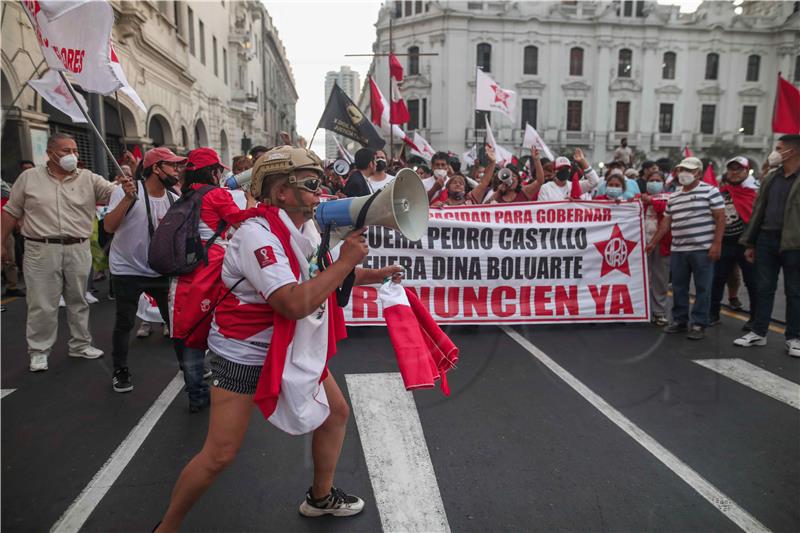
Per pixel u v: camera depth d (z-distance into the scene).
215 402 1.84
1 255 3.83
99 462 2.68
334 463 2.18
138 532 2.15
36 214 3.78
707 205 4.73
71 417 3.19
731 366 4.16
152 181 3.51
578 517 2.28
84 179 3.96
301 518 2.27
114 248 3.44
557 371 4.01
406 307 2.22
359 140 5.46
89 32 3.87
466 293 5.13
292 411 1.77
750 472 2.65
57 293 3.92
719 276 5.30
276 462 2.69
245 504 2.35
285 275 1.65
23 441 2.89
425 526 2.22
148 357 4.25
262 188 1.75
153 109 13.94
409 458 2.76
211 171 3.08
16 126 8.05
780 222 4.42
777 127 4.79
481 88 8.10
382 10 23.91
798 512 2.33
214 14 21.14
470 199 5.89
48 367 4.01
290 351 1.76
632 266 5.32
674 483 2.55
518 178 6.14
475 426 3.12
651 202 5.43
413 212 1.70
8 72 7.86
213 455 1.81
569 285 5.24
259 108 24.97
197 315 1.87
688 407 3.39
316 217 1.74
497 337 4.89
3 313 5.67
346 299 1.91
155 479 2.53
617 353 4.45
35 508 2.29
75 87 7.12
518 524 2.24
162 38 14.54
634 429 3.09
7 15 7.84
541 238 5.20
